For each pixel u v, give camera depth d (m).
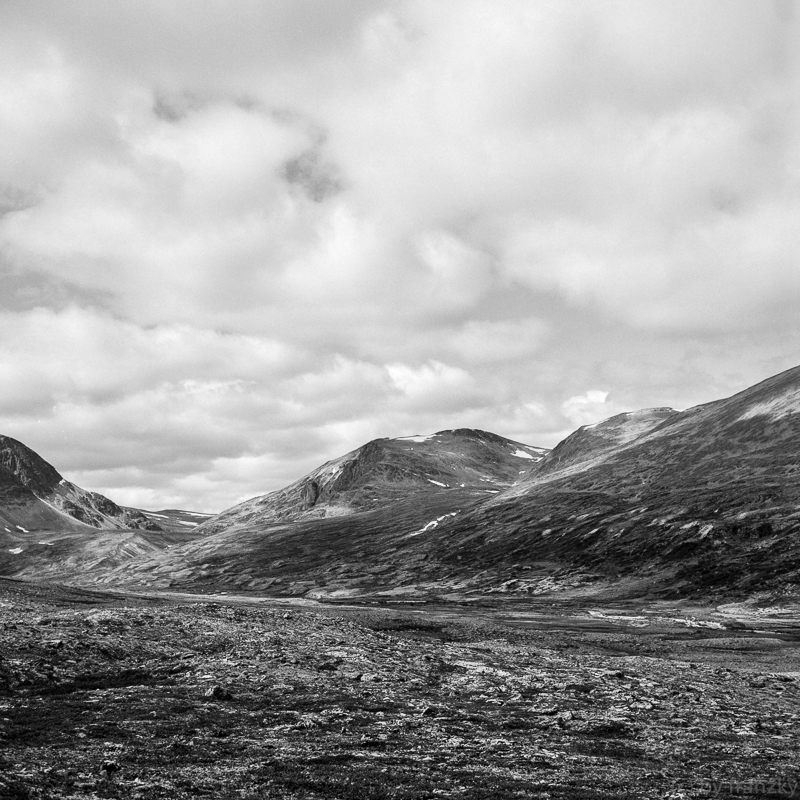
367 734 36.31
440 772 30.44
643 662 69.25
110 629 56.50
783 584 148.25
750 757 36.94
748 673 67.19
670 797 28.44
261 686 45.41
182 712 38.31
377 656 58.75
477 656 64.94
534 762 33.25
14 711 36.62
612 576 190.25
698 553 185.00
